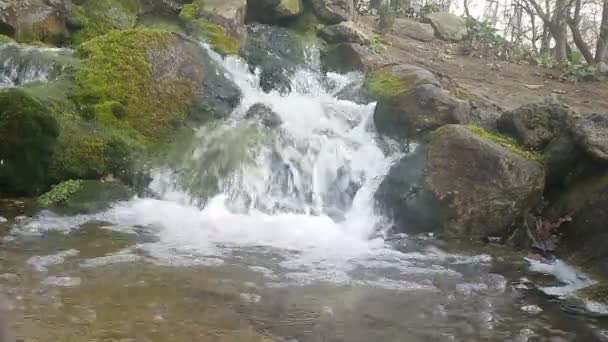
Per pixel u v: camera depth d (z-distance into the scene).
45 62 8.23
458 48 13.82
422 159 6.95
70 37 10.07
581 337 4.36
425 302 4.83
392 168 7.19
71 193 6.68
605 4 14.28
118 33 8.53
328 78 10.19
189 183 7.22
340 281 5.18
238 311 4.39
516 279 5.52
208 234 6.23
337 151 7.82
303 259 5.69
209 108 8.31
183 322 4.14
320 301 4.70
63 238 5.73
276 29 11.46
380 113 8.09
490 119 8.17
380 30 13.79
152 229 6.20
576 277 5.65
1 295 4.36
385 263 5.74
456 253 6.14
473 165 6.65
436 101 7.66
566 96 10.65
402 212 6.80
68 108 7.55
